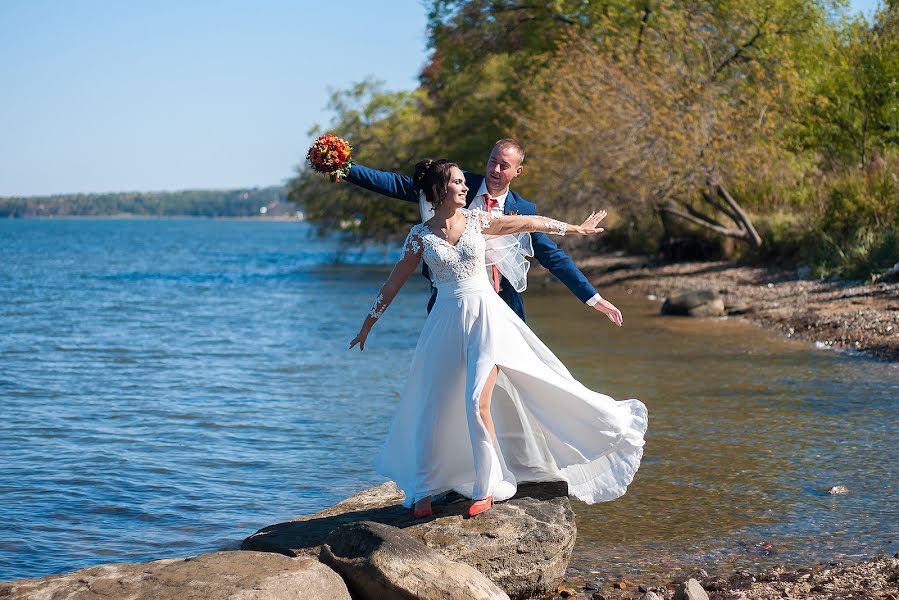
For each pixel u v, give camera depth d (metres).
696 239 28.44
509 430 5.54
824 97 22.98
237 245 89.81
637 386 11.12
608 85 23.89
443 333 5.22
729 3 25.20
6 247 81.94
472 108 35.12
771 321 16.47
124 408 11.27
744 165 22.73
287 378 13.42
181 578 4.26
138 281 37.34
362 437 9.42
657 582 5.24
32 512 7.14
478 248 5.21
